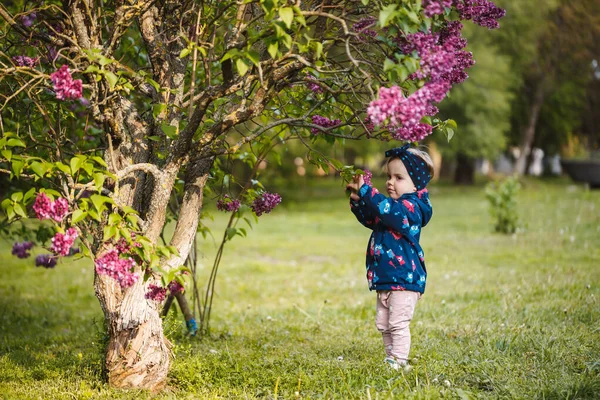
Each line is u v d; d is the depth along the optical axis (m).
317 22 3.20
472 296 6.48
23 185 5.61
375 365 3.80
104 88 3.35
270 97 3.28
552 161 35.84
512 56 24.08
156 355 3.48
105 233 2.82
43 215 2.70
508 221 12.16
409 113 2.61
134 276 2.84
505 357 3.98
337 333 5.28
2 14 3.34
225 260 10.70
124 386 3.43
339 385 3.49
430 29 3.05
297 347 4.67
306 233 14.54
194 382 3.60
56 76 2.72
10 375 3.87
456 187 28.06
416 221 3.76
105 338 3.84
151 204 3.34
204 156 3.41
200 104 3.25
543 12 23.28
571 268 7.77
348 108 3.83
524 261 8.74
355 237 13.64
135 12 3.29
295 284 8.27
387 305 3.86
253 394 3.42
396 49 2.94
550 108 28.55
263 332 5.40
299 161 20.94
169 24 3.62
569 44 25.73
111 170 3.41
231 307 6.91
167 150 3.50
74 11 3.38
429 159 3.94
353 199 3.90
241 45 3.08
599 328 4.59
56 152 3.81
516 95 26.62
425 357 4.02
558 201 18.22
